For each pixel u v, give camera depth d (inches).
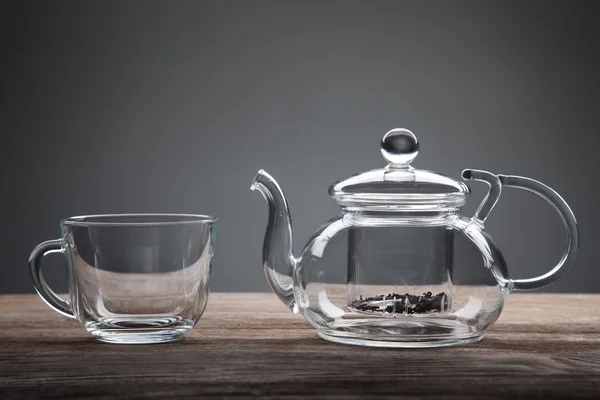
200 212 132.1
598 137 129.5
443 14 131.2
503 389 28.9
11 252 131.1
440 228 34.4
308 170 132.0
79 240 34.9
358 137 132.0
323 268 34.7
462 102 131.1
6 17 130.0
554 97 130.0
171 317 35.5
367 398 28.5
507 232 130.8
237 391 29.0
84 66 131.0
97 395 28.9
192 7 131.3
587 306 47.3
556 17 129.8
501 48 130.6
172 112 131.6
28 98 130.6
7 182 130.7
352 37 132.0
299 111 132.1
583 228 129.8
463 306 34.1
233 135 131.9
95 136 131.3
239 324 41.3
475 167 131.0
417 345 35.1
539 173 130.5
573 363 32.3
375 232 34.3
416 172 35.2
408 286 34.0
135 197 132.0
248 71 131.7
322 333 36.9
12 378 30.3
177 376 30.4
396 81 131.7
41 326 41.1
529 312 45.2
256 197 132.3
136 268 35.0
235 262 132.6
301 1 131.7
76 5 130.7
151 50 131.2
